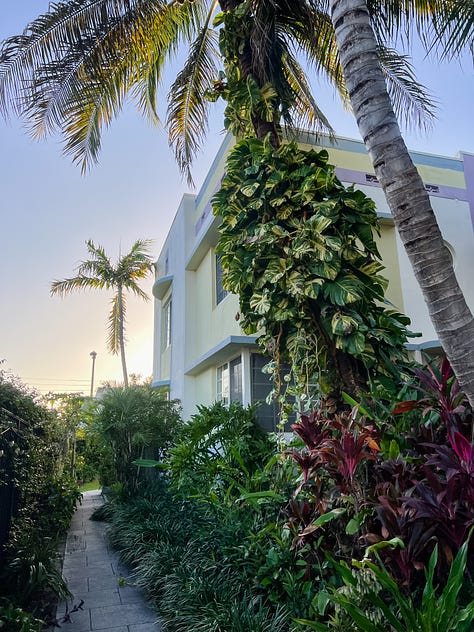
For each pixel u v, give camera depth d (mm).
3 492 4973
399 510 2859
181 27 7656
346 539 3482
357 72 3346
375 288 4449
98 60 6898
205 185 11547
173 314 13750
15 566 4766
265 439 6594
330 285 4203
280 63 5672
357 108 3320
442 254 2906
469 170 10406
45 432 7227
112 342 19734
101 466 10375
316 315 4465
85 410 11531
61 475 8828
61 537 7512
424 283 2914
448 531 2689
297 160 4668
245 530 4734
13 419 5465
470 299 9367
